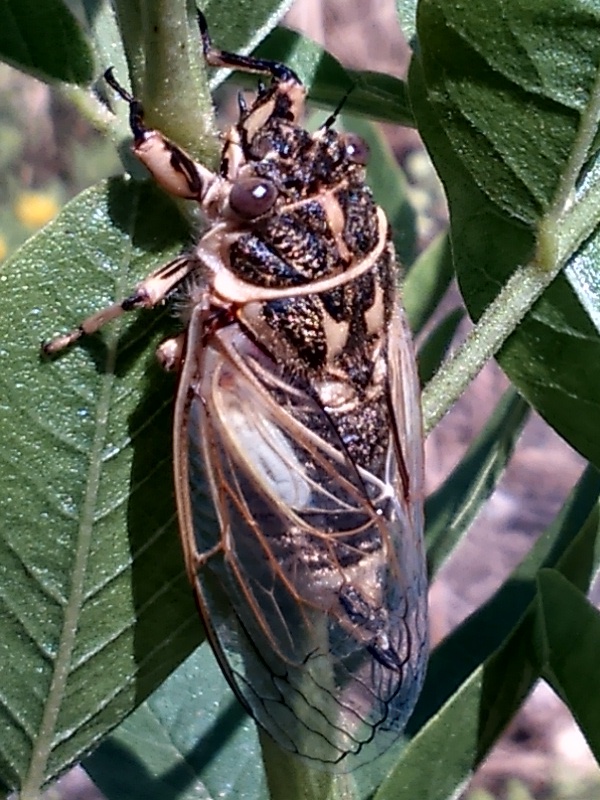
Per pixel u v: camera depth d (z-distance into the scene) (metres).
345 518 0.06
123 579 0.05
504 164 0.05
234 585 0.05
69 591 0.05
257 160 0.05
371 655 0.06
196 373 0.05
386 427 0.06
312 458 0.06
